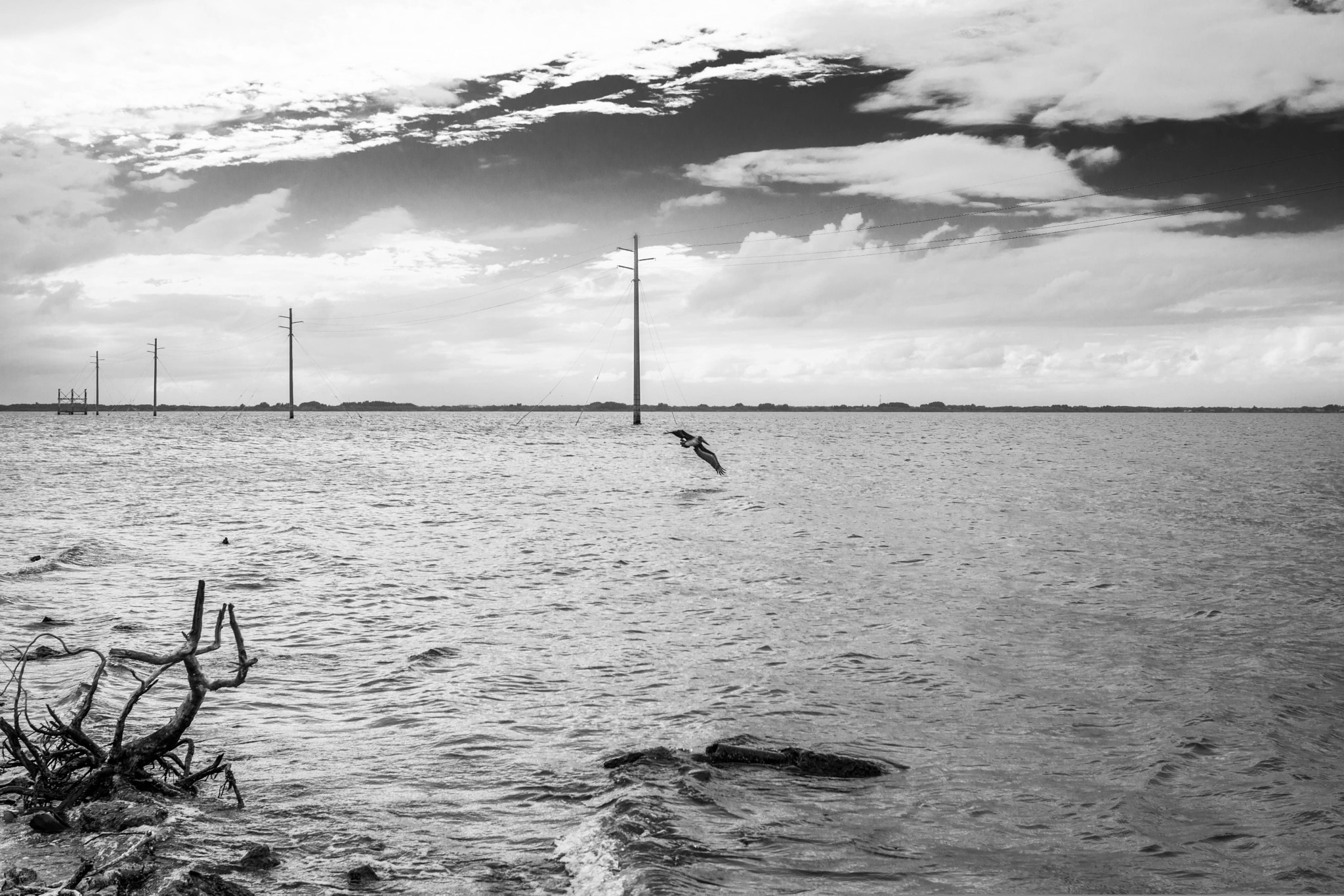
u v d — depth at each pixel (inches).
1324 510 1958.7
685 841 390.6
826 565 1234.6
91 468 2955.2
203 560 1184.2
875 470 3230.8
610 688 647.1
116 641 745.6
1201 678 697.6
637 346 6574.8
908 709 610.9
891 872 373.4
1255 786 485.7
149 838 370.9
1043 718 597.0
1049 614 927.0
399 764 489.4
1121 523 1728.6
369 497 2165.4
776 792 457.7
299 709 586.6
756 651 764.6
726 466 3408.0
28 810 409.1
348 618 867.4
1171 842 415.2
